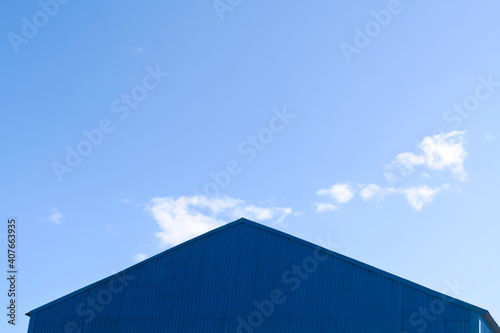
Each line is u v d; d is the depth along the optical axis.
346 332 27.47
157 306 30.23
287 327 28.31
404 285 27.38
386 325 27.05
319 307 28.20
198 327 29.39
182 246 31.05
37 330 31.22
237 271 29.84
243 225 30.59
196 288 30.08
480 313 25.97
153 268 30.98
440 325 26.30
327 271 28.66
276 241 29.83
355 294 27.92
